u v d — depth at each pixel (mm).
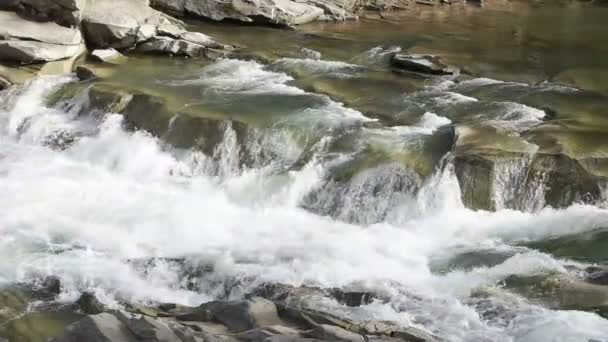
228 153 15164
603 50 22156
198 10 24594
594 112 16031
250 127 15211
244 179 14617
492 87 17797
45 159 15930
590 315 9789
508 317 9984
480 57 20766
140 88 17484
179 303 11180
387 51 21141
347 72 18938
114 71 19047
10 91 17953
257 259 11961
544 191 13172
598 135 14453
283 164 14766
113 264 12047
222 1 24469
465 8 30688
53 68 18969
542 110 16188
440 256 11961
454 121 15531
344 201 13688
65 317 10781
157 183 14945
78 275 11695
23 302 11078
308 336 8883
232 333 9180
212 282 11586
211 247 12406
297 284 11148
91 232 12953
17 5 19906
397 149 14266
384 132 14992
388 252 12156
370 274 11398
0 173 15188
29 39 18938
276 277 11320
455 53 21109
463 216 13086
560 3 32844
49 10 19844
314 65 19500
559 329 9484
